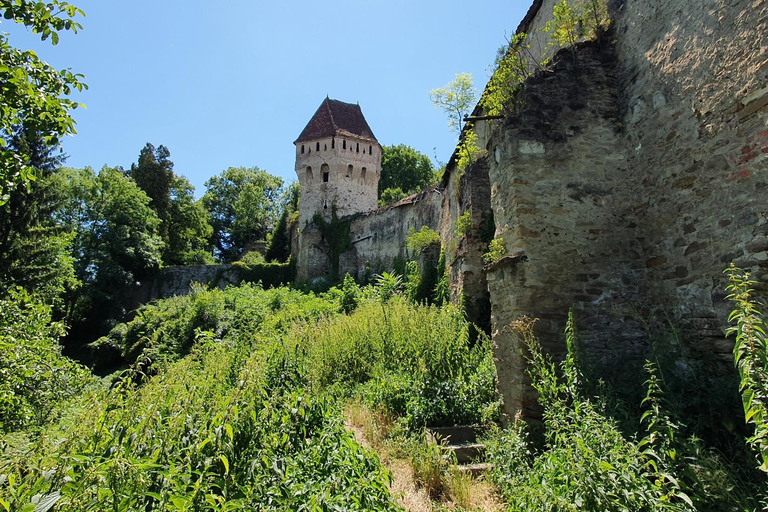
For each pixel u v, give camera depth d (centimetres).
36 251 1823
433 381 610
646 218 521
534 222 522
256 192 4981
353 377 772
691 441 303
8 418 661
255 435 329
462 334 704
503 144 569
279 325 1205
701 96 445
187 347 1661
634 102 545
